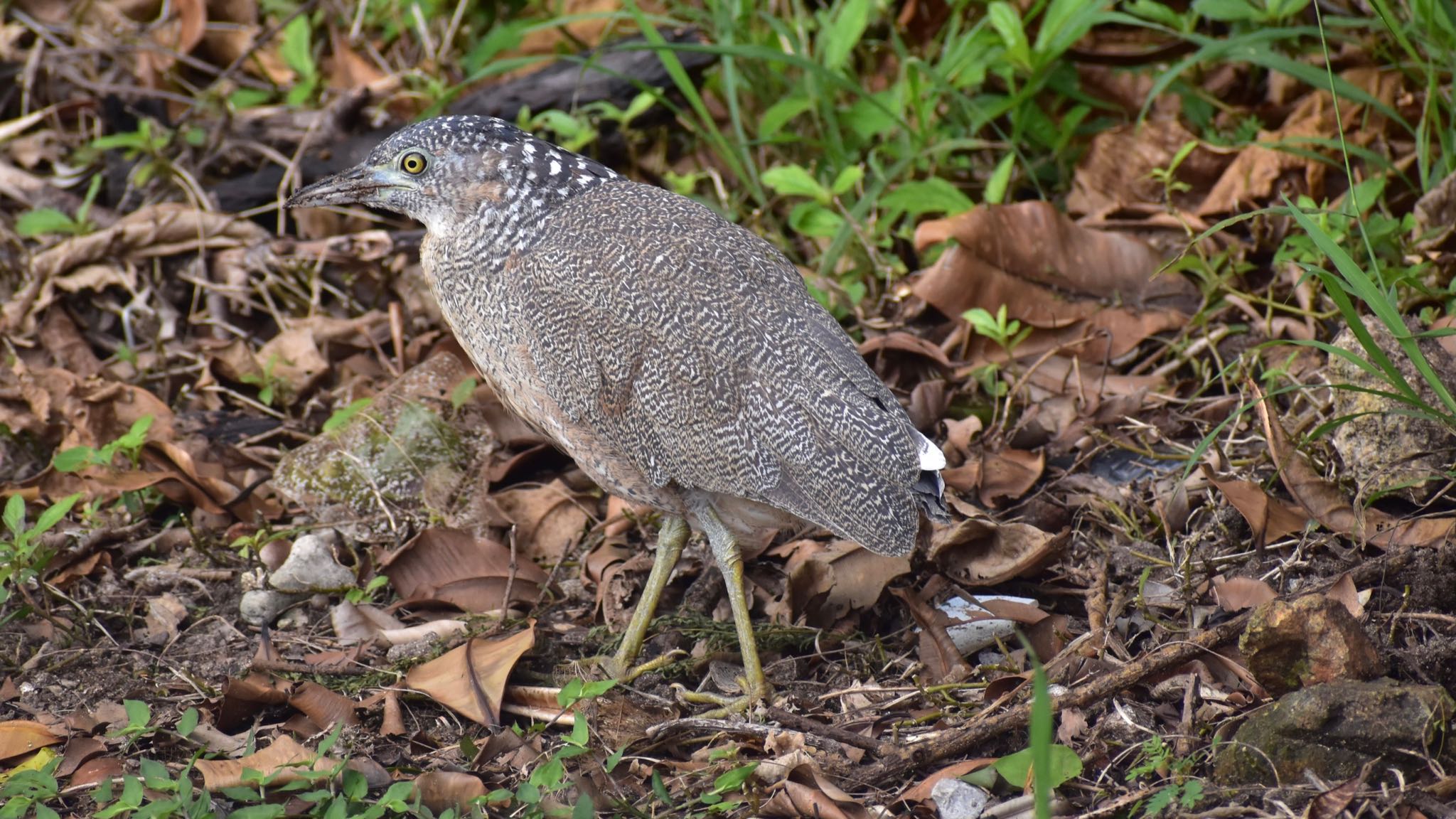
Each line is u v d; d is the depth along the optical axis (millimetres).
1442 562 7449
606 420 7660
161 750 7312
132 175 12039
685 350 7465
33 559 8320
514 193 7879
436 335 10750
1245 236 10547
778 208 11820
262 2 13906
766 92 12117
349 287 11406
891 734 7281
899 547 7344
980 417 9688
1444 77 10797
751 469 7406
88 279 11148
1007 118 11961
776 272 7828
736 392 7418
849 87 10719
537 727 7402
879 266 10883
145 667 8094
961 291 10023
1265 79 11656
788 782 6648
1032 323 10078
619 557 8891
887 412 7484
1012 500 9016
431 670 7680
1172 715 7113
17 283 11352
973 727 6922
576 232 7766
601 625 8469
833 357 7527
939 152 11422
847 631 8219
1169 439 9320
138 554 9086
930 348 9961
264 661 7836
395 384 9820
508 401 8180
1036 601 8312
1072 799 6633
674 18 12586
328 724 7441
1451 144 10031
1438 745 6293
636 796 6953
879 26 12586
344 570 8703
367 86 12562
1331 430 8547
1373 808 6141
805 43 12055
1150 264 10297
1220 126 11336
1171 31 11008
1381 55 10812
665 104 11820
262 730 7477
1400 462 8031
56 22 13875
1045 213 10258
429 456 9492
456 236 7992
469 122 7984
